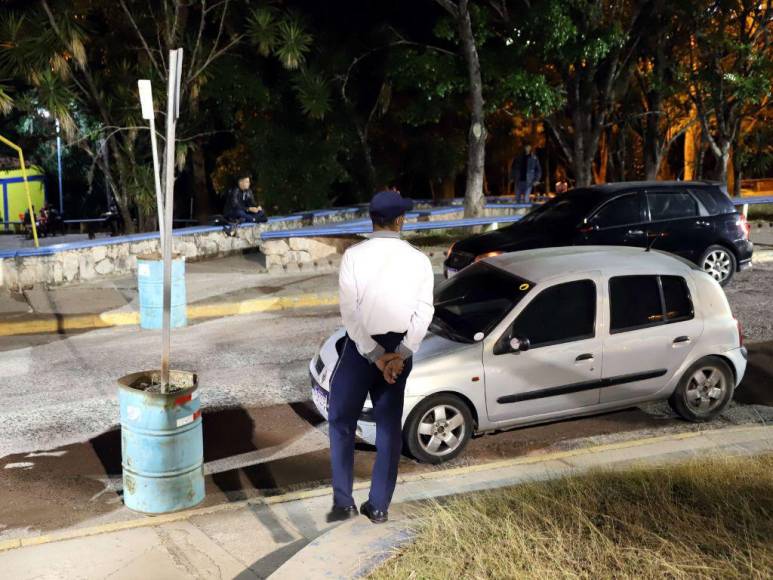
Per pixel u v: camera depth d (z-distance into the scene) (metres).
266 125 20.95
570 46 17.70
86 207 37.16
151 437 5.18
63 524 5.30
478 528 4.20
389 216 3.90
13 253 12.72
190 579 4.35
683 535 4.04
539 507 4.47
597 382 6.77
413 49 19.98
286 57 16.48
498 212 20.42
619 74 20.78
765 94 20.05
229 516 5.19
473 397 6.35
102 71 17.95
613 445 6.24
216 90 18.81
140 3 17.52
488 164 31.53
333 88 21.67
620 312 6.86
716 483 4.81
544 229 11.56
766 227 18.45
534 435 6.99
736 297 11.95
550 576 3.68
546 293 6.67
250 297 12.38
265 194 21.23
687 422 7.29
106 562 4.55
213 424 7.27
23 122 19.84
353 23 21.11
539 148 33.16
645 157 24.14
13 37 14.59
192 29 18.84
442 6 19.14
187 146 17.95
